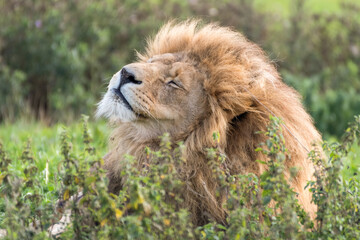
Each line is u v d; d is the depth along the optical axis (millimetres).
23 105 28938
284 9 43656
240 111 11289
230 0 34906
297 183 10906
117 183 11703
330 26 37375
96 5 32219
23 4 31406
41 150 16828
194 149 11156
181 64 11539
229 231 8562
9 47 30625
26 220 9094
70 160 8898
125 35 31609
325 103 30469
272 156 9180
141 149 11555
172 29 13047
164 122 11398
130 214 9797
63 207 9203
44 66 29922
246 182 9312
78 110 29078
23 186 9547
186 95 11422
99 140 17875
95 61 30719
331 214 8984
